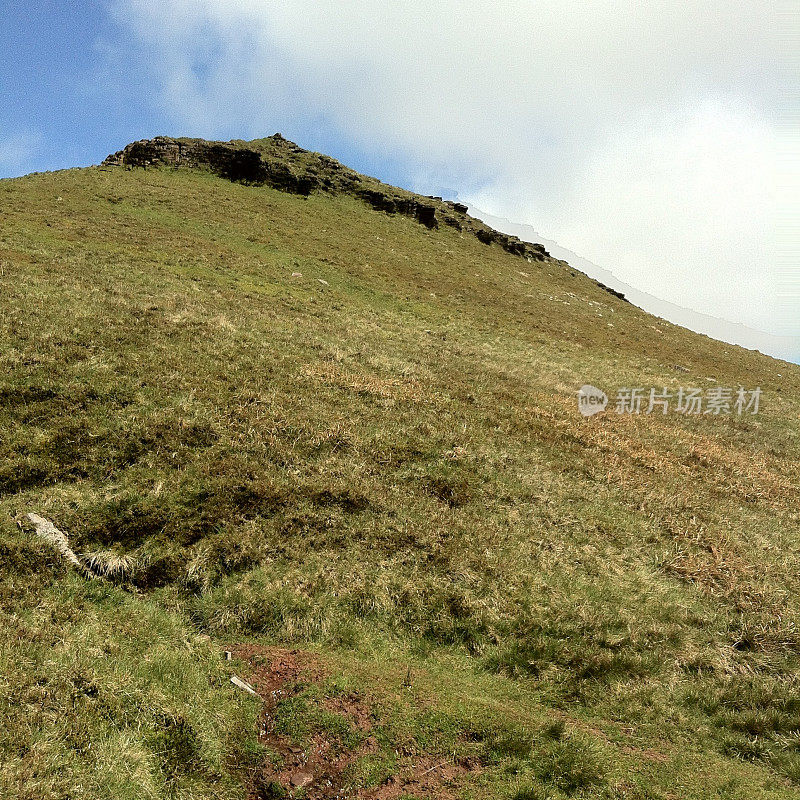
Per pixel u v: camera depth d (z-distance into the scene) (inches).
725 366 1923.0
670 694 366.0
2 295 780.0
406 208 3127.5
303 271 1605.6
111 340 721.0
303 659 356.8
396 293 1702.8
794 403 1454.2
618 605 442.3
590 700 355.6
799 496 784.9
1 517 410.3
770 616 452.4
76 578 385.4
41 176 1925.4
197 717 293.9
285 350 861.8
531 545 500.7
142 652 335.3
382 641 390.3
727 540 568.7
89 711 270.8
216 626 380.8
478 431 708.0
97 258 1150.3
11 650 292.4
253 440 570.9
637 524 568.4
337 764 278.5
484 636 401.4
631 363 1578.5
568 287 3125.0
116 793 234.4
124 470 491.8
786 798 291.7
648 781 293.0
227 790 260.5
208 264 1365.7
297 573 427.8
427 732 301.3
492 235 3440.0
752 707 358.3
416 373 920.3
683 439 919.0
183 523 447.2
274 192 2657.5
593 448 753.0
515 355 1311.5
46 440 500.4
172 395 619.5
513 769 285.3
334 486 522.6
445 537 490.9
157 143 2556.6
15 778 219.5
